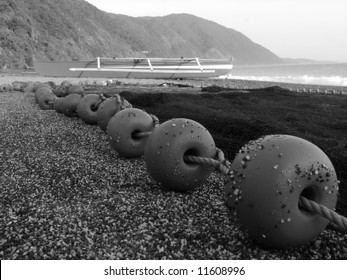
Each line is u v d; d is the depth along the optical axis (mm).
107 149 1613
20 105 2896
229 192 1025
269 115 2107
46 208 1184
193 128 1228
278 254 1031
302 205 996
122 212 1161
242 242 1061
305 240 1012
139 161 1483
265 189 972
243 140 1670
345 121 1994
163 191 1261
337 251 1046
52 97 2605
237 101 2705
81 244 1056
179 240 1065
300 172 972
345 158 1387
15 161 1479
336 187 1018
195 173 1229
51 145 1667
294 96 3221
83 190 1273
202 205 1192
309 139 1606
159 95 2596
